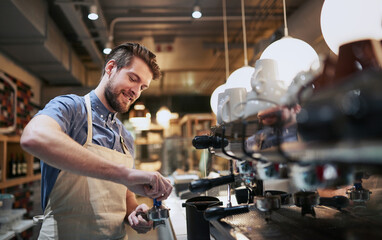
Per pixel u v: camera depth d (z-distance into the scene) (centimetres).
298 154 50
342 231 62
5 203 254
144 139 786
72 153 98
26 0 326
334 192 100
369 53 59
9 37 377
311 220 76
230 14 473
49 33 420
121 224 134
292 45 116
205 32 562
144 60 144
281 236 64
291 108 52
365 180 94
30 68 511
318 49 171
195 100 1148
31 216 440
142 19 472
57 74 550
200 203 91
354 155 37
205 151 195
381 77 32
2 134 400
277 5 404
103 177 99
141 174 100
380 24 73
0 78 404
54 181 129
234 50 641
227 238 70
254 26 519
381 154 33
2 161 380
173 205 186
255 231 69
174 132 993
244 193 112
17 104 460
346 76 58
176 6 459
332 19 80
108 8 461
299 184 54
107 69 145
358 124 35
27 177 441
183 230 120
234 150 75
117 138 149
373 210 80
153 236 137
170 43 616
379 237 55
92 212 128
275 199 76
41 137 98
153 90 1034
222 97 97
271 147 56
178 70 805
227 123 76
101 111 145
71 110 128
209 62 745
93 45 516
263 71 75
